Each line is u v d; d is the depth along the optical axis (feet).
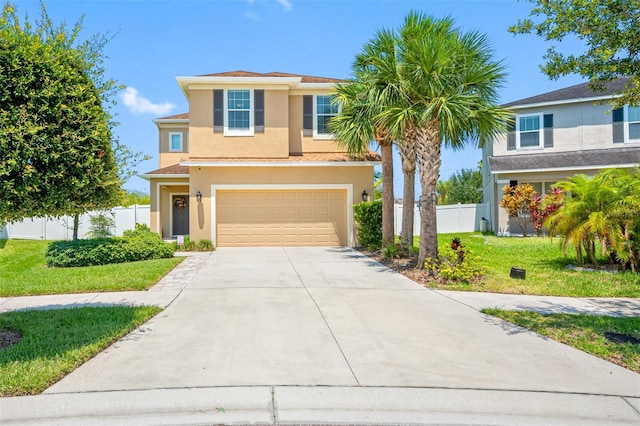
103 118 17.03
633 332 19.13
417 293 27.55
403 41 33.60
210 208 53.16
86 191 16.66
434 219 34.37
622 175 35.17
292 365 15.25
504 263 39.29
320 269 36.65
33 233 74.38
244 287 29.14
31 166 14.52
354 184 54.34
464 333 19.17
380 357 16.12
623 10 16.71
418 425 11.51
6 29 15.19
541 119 69.21
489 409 12.25
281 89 54.60
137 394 12.87
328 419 11.67
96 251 40.01
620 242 33.06
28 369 14.39
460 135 34.88
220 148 53.83
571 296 27.20
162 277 33.06
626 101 19.26
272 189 53.83
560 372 14.82
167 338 18.26
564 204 37.17
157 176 63.87
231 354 16.33
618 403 12.64
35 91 14.82
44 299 26.16
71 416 11.64
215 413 11.88
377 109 34.86
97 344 17.01
